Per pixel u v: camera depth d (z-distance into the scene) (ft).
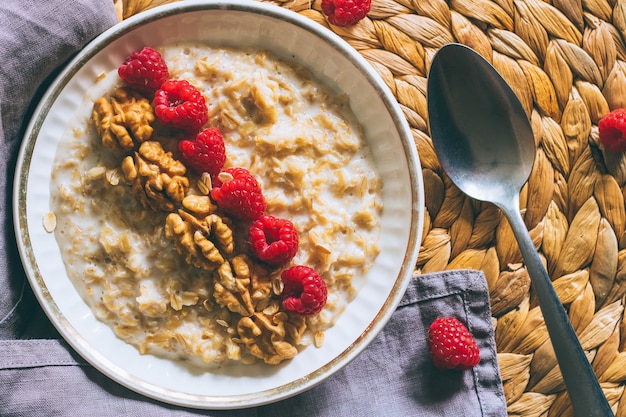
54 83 1.62
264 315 1.64
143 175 1.59
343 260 1.68
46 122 1.63
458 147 1.78
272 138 1.65
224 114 1.65
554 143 1.84
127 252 1.63
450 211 1.82
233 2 1.64
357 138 1.71
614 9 1.85
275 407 1.75
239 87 1.66
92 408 1.67
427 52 1.83
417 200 1.67
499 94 1.76
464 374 1.79
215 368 1.69
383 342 1.80
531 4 1.84
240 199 1.59
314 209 1.66
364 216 1.69
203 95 1.65
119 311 1.65
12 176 1.69
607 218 1.84
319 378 1.66
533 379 1.83
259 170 1.66
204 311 1.66
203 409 1.69
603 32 1.85
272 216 1.64
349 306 1.71
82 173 1.64
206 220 1.60
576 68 1.85
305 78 1.70
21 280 1.70
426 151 1.81
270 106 1.65
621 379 1.84
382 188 1.72
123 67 1.61
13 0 1.61
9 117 1.66
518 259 1.83
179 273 1.64
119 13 1.78
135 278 1.64
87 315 1.67
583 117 1.84
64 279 1.66
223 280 1.61
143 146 1.60
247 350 1.67
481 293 1.79
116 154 1.64
